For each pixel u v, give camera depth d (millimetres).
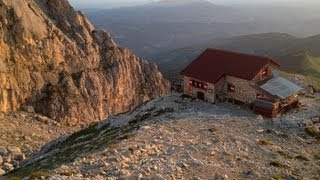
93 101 126688
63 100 116688
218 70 72375
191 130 53812
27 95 110750
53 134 98875
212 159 42438
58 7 137375
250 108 67625
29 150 78625
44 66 118062
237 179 37750
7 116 101000
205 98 73188
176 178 36125
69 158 48844
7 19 110625
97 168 37656
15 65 109375
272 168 41625
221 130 54188
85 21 146625
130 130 57875
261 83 69750
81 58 130375
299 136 55344
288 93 68375
